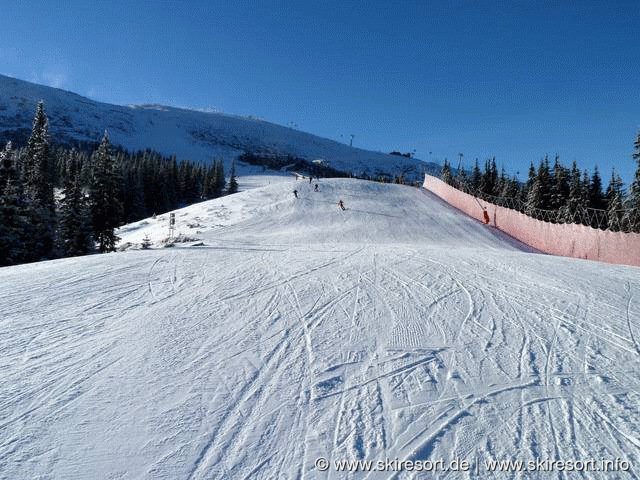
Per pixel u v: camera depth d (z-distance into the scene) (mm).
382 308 9406
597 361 6844
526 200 61812
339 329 8125
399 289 11070
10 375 6133
